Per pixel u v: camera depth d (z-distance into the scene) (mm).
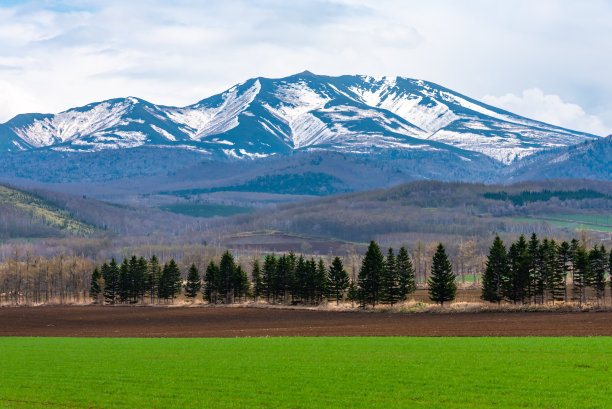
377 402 54750
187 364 74188
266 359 76250
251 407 54312
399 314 161500
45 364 77438
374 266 193125
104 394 60219
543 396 54750
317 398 56469
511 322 123375
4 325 156125
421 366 68562
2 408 56031
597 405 51594
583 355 72062
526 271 179625
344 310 181750
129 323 158000
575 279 177250
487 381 60625
